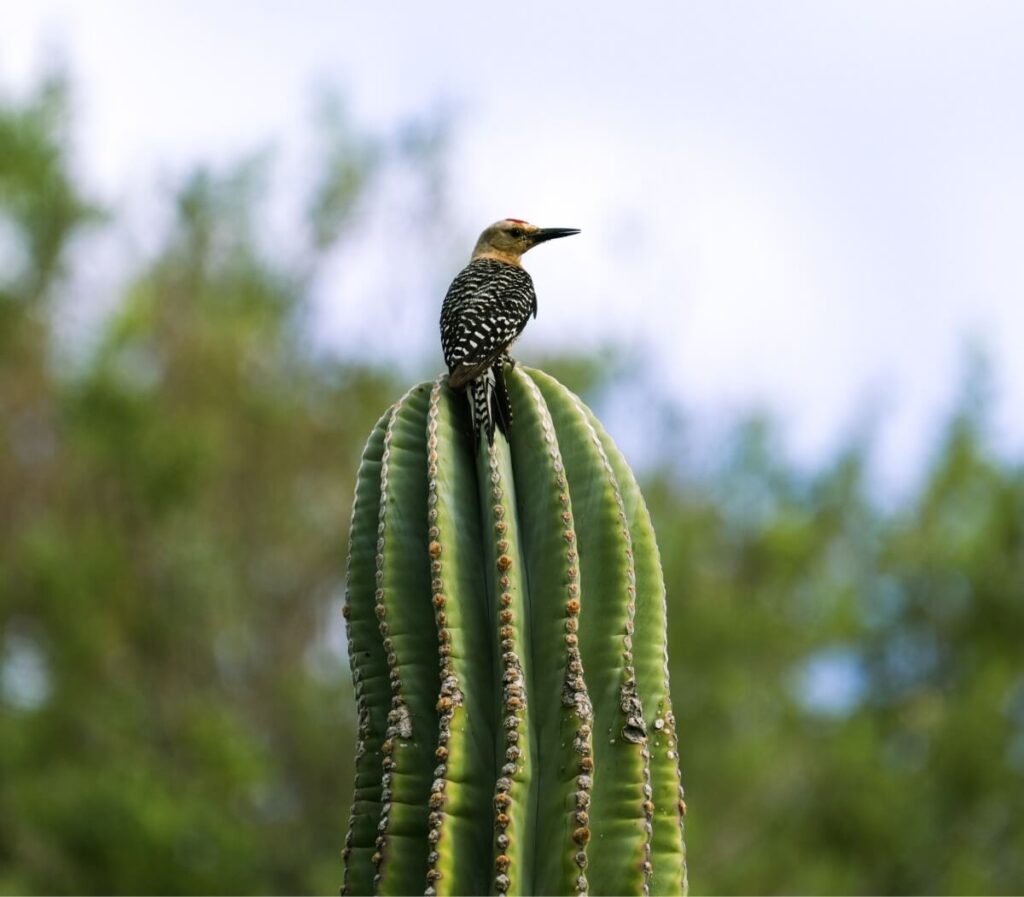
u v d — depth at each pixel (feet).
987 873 53.78
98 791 50.93
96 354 58.70
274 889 55.36
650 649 17.06
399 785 16.35
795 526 58.08
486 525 17.15
